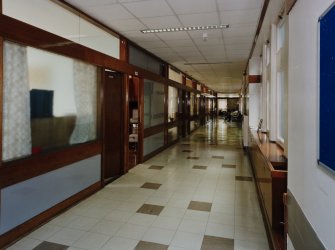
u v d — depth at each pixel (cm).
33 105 296
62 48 334
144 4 364
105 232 297
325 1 128
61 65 342
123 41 521
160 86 794
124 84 533
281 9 373
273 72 457
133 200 396
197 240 282
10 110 266
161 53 706
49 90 321
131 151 761
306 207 154
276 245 241
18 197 277
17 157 276
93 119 421
